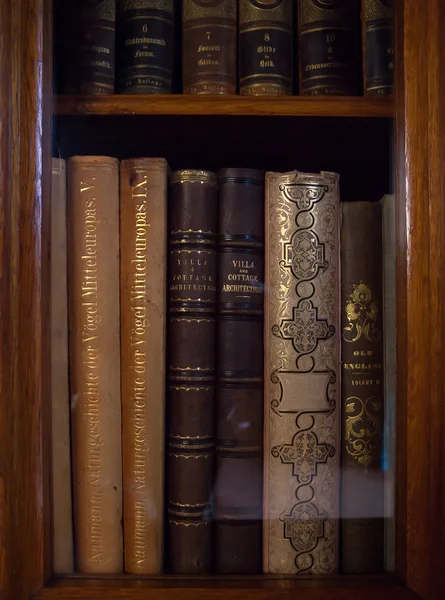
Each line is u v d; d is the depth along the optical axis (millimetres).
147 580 904
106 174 938
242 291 944
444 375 838
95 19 965
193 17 991
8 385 825
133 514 927
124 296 936
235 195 950
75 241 930
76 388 925
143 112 958
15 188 840
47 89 887
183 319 938
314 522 931
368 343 935
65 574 909
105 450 926
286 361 941
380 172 936
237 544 931
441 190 846
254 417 941
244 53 990
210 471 938
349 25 984
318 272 945
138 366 932
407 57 874
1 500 812
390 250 917
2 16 832
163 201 942
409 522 855
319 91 980
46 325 881
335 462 933
